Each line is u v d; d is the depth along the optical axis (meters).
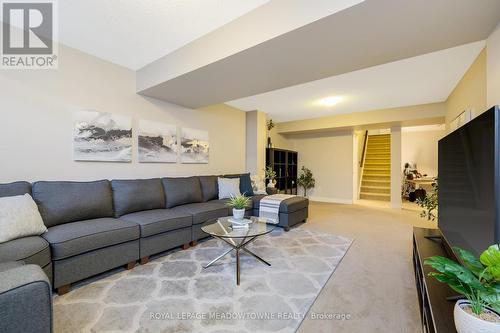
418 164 7.96
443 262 0.91
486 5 1.39
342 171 6.64
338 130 6.50
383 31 1.67
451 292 1.21
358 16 1.50
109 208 2.52
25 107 2.25
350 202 6.48
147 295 1.79
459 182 1.48
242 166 5.19
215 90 3.02
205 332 1.41
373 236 3.35
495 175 1.01
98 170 2.78
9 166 2.16
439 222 2.02
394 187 5.71
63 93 2.49
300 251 2.73
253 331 1.43
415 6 1.40
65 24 2.13
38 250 1.60
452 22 1.56
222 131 4.66
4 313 0.85
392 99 4.27
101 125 2.78
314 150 7.09
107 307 1.64
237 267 2.04
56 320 1.49
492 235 1.03
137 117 3.17
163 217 2.54
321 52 1.99
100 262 2.01
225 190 3.95
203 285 1.95
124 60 2.85
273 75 2.52
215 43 2.17
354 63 2.20
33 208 1.86
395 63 2.78
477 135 1.20
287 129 6.53
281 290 1.89
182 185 3.38
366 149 8.32
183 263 2.38
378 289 1.92
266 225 2.50
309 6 1.58
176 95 3.26
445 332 0.91
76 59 2.58
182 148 3.82
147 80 2.96
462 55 2.57
